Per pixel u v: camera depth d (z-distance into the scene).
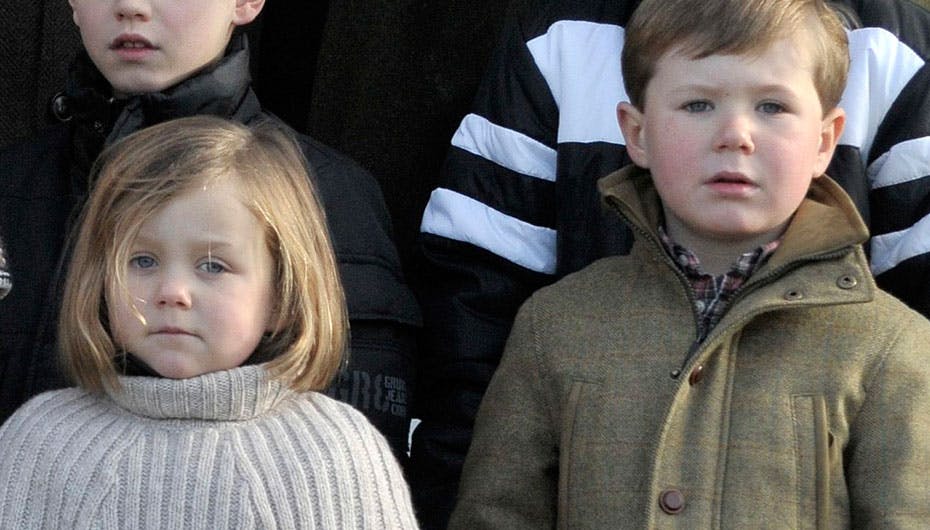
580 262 6.25
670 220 5.60
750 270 5.41
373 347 6.01
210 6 6.12
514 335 5.70
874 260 6.12
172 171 4.96
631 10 6.52
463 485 5.66
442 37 7.95
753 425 5.18
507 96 6.53
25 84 7.68
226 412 4.90
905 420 5.14
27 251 5.98
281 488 4.80
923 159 6.07
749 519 5.11
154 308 4.91
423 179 8.00
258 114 6.30
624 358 5.41
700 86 5.40
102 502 4.74
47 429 4.89
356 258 6.07
